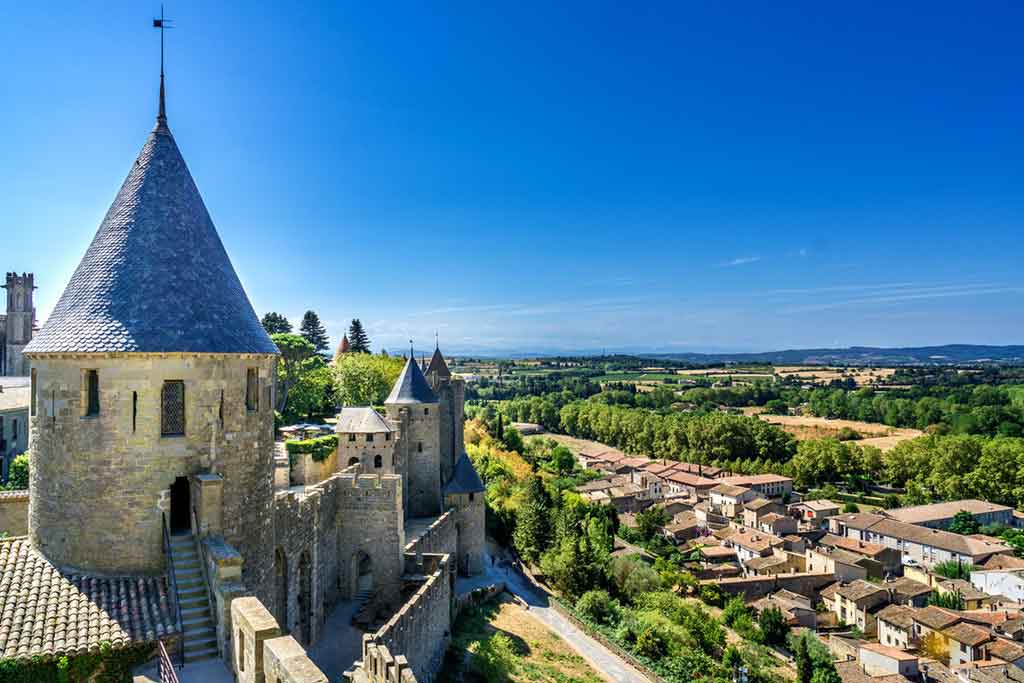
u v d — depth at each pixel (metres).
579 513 118.81
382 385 116.69
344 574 48.28
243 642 19.09
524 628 64.75
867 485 184.50
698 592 107.25
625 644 68.25
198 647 21.25
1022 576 104.06
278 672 16.58
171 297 24.56
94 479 23.16
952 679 77.94
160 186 26.45
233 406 25.42
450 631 53.09
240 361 25.75
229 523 25.09
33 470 24.70
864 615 99.25
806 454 191.50
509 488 112.00
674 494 173.00
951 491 159.00
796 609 99.81
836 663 78.75
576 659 60.50
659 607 83.75
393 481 48.28
